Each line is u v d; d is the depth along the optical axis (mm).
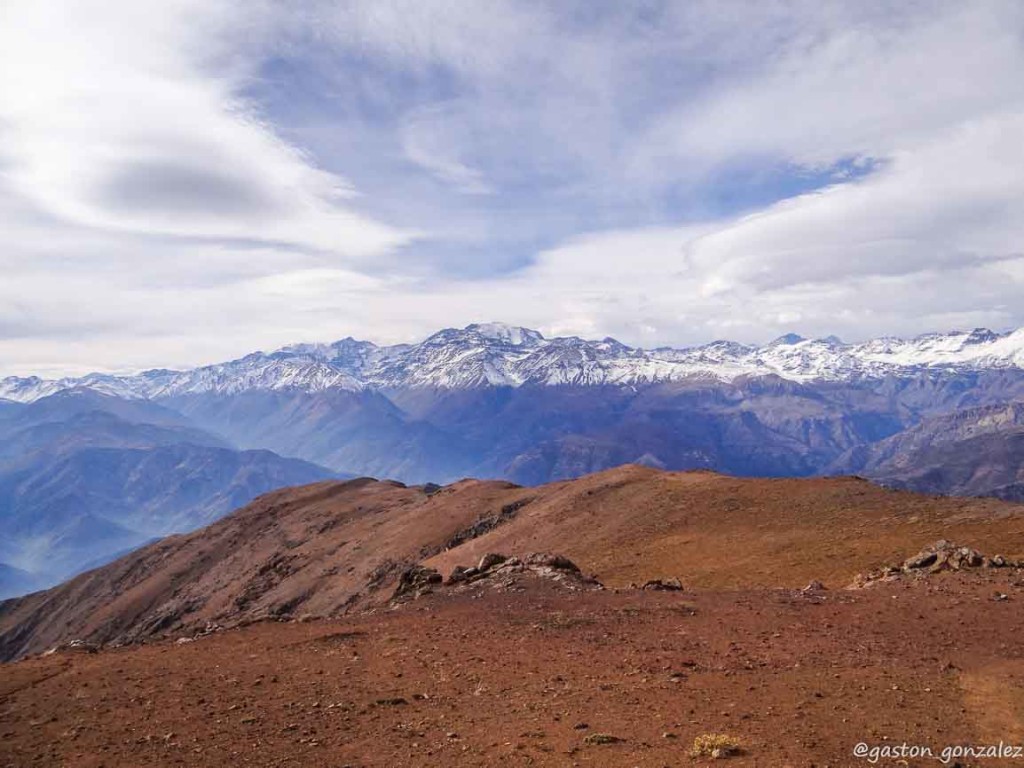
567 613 29109
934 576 31484
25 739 17156
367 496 171000
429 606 32688
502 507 104500
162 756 15656
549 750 14789
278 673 22156
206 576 153500
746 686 18609
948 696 17141
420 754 15094
